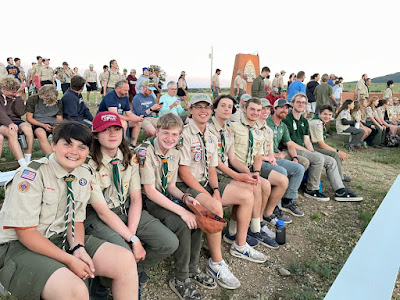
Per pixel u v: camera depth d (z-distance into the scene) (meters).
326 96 9.12
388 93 11.51
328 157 4.58
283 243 3.28
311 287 2.65
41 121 4.44
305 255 3.14
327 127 9.11
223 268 2.60
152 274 2.62
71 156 1.80
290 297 2.49
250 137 3.52
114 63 10.69
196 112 2.83
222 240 3.25
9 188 1.80
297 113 4.67
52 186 1.82
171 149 2.58
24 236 1.71
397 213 2.58
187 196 2.53
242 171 3.41
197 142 2.83
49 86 4.36
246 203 2.80
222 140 3.29
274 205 3.61
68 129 1.77
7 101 4.21
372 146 8.40
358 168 6.20
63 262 1.73
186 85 12.27
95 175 2.15
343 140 8.36
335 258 3.10
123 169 2.25
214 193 2.82
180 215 2.32
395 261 1.86
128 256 1.82
